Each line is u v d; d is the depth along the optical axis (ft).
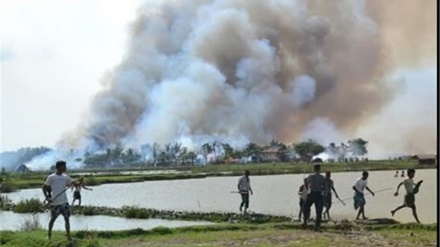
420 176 265.34
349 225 70.85
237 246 56.29
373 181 247.09
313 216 96.68
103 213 111.34
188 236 63.98
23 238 58.29
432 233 64.34
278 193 179.42
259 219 90.53
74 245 54.13
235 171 457.27
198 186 244.42
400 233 64.80
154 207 135.03
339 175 333.42
